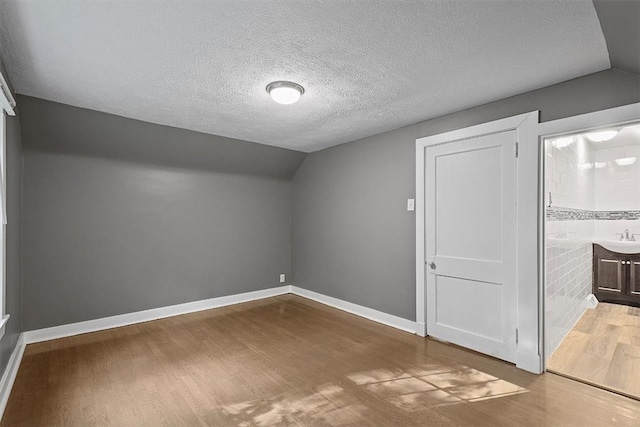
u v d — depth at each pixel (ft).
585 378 7.95
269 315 13.28
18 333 9.26
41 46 6.27
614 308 13.88
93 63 7.00
